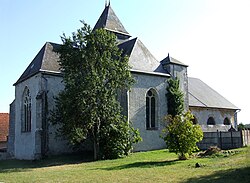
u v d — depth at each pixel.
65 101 20.22
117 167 15.91
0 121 42.84
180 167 14.17
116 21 33.84
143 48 28.91
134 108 25.97
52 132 25.47
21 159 27.09
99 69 21.30
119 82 22.02
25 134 27.44
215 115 37.34
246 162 13.84
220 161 15.37
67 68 21.28
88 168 16.34
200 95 37.91
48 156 24.92
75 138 20.44
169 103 28.41
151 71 27.84
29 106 27.64
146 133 26.39
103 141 22.23
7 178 13.21
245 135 24.00
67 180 11.72
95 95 20.42
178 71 29.80
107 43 22.30
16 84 30.47
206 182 9.84
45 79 25.70
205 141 25.34
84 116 20.17
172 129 18.06
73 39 21.67
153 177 11.47
